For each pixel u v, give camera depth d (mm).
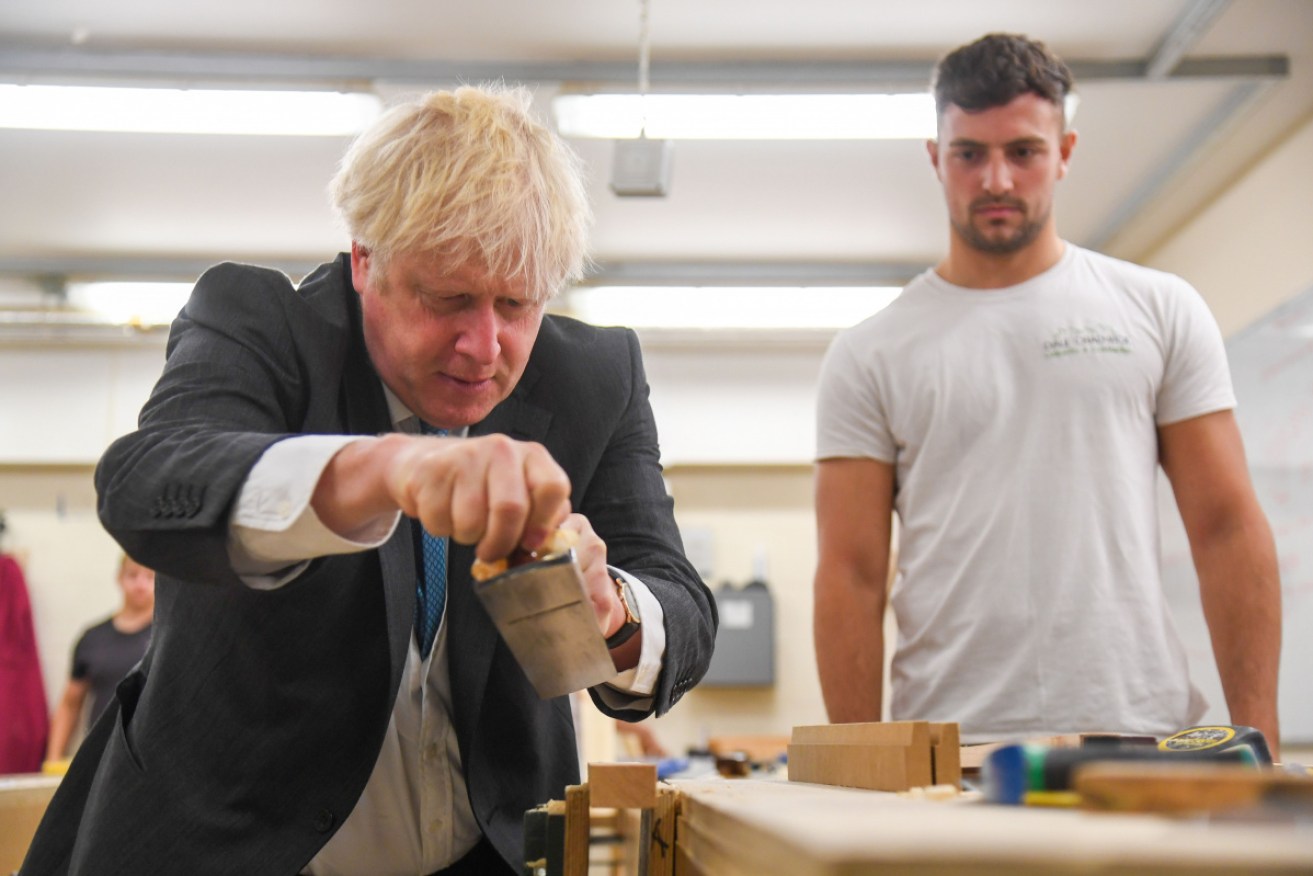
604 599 936
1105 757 594
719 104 3627
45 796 1714
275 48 3672
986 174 1795
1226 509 1726
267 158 4273
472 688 1084
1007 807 574
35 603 5781
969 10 3498
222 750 1006
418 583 1110
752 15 3529
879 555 1868
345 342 1103
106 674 4531
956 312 1850
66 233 4926
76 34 3594
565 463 1193
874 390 1873
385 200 1001
